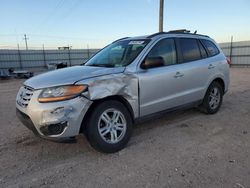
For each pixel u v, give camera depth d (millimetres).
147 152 3717
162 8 15523
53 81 3428
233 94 8219
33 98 3348
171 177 2990
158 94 4254
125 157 3580
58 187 2879
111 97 3705
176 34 4836
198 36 5352
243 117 5379
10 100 8727
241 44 27781
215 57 5516
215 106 5625
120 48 4570
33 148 4008
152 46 4281
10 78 23703
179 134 4422
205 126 4816
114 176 3068
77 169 3279
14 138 4492
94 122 3494
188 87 4812
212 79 5348
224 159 3416
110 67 3980
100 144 3564
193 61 4961
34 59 32469
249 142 4000
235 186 2770
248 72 19156
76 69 4016
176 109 4699
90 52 36344
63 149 3924
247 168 3154
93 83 3443
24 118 3520
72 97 3283
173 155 3590
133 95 3891
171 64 4543
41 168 3342
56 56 33875
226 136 4281
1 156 3740
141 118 4121
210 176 2986
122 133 3803
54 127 3254
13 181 3041
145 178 2990
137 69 3963
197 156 3531
